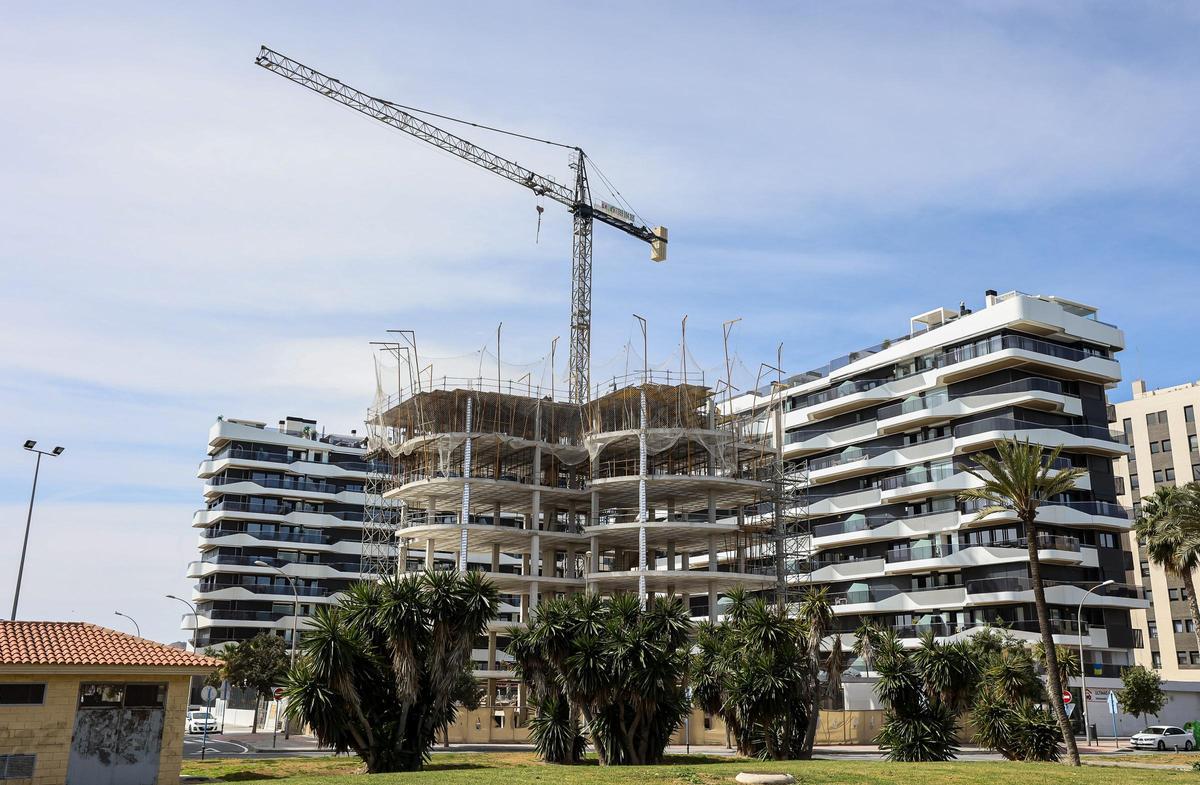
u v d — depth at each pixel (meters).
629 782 26.12
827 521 94.62
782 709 41.75
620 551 87.44
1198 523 58.88
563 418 83.19
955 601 79.06
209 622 103.31
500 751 48.06
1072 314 82.56
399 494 81.00
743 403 106.56
